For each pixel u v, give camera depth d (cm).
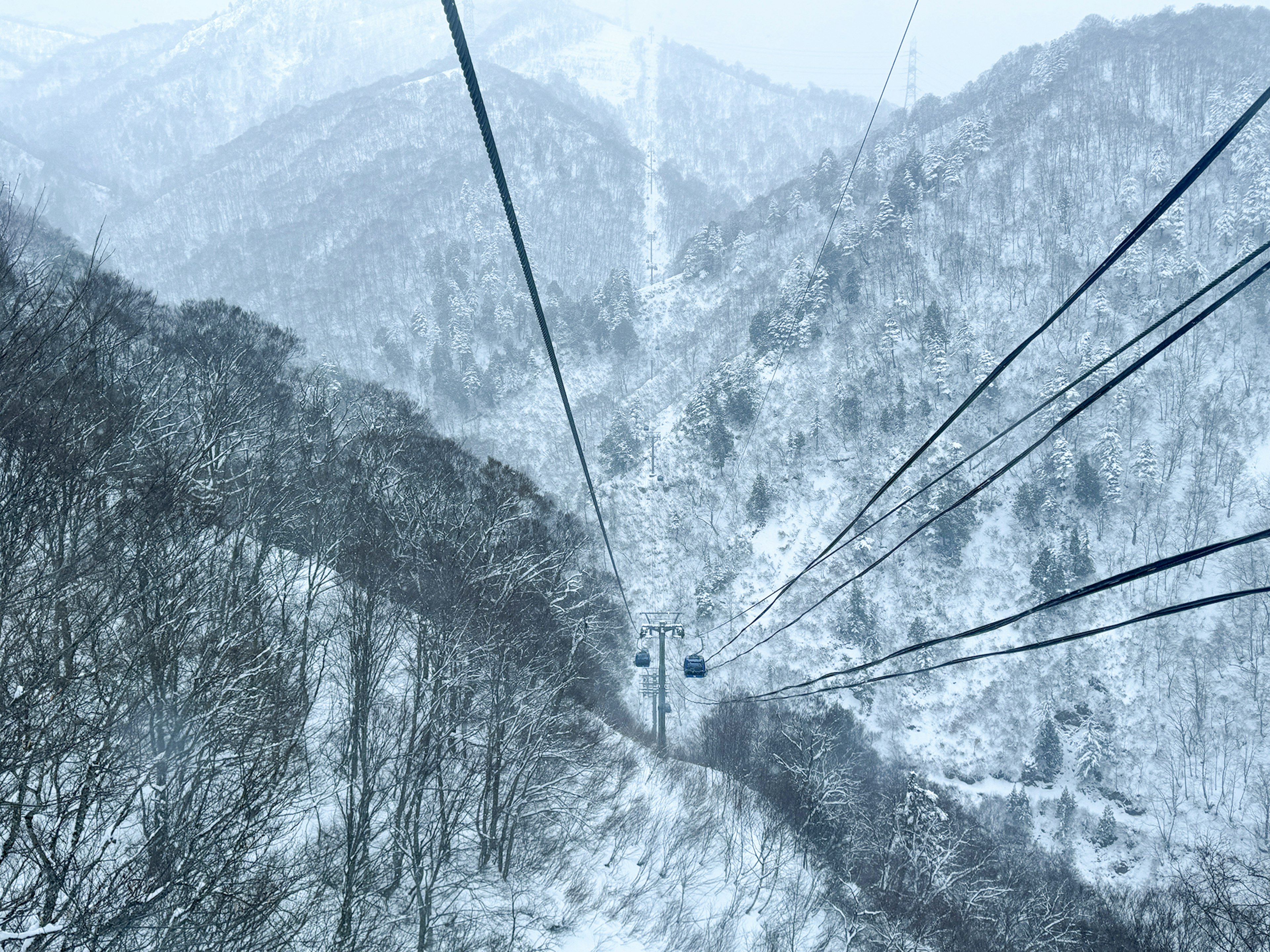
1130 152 17788
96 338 1784
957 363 13350
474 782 2488
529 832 2681
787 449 12362
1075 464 10781
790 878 2938
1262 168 14662
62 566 1189
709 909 2636
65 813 1062
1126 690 8344
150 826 1249
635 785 3300
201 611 1590
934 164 18525
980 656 762
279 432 2902
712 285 19412
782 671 8762
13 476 1164
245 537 2128
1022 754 7925
